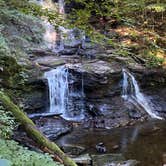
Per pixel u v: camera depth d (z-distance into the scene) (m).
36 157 4.53
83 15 5.35
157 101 12.02
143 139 8.98
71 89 11.48
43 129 9.33
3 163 1.44
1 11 6.35
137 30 12.94
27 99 10.02
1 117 5.36
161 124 10.45
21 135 5.64
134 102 11.70
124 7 5.93
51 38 13.20
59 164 4.98
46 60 12.20
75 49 13.81
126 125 10.28
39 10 5.75
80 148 8.04
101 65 12.12
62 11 11.22
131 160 7.32
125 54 6.31
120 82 11.78
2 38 6.63
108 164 7.00
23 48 8.18
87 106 11.18
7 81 8.45
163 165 7.19
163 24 14.87
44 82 10.71
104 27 12.03
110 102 11.31
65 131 9.41
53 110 11.17
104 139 8.98
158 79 12.46
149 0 12.35
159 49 10.97
